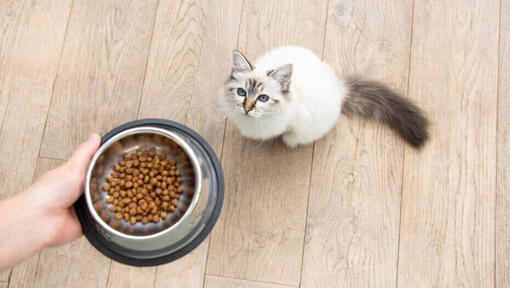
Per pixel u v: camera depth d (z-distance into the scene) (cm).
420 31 148
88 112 146
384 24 149
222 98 133
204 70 147
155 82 147
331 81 136
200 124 145
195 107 146
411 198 143
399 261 141
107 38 149
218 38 148
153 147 130
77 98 146
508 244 141
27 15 149
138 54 148
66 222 122
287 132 139
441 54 148
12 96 146
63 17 150
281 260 141
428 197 143
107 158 126
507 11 149
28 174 144
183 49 148
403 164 144
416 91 146
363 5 149
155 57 148
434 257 141
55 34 149
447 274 140
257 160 144
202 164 127
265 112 129
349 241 141
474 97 146
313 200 143
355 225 142
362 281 140
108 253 123
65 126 146
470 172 144
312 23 149
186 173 128
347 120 145
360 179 143
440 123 145
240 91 129
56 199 119
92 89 147
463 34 148
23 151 144
